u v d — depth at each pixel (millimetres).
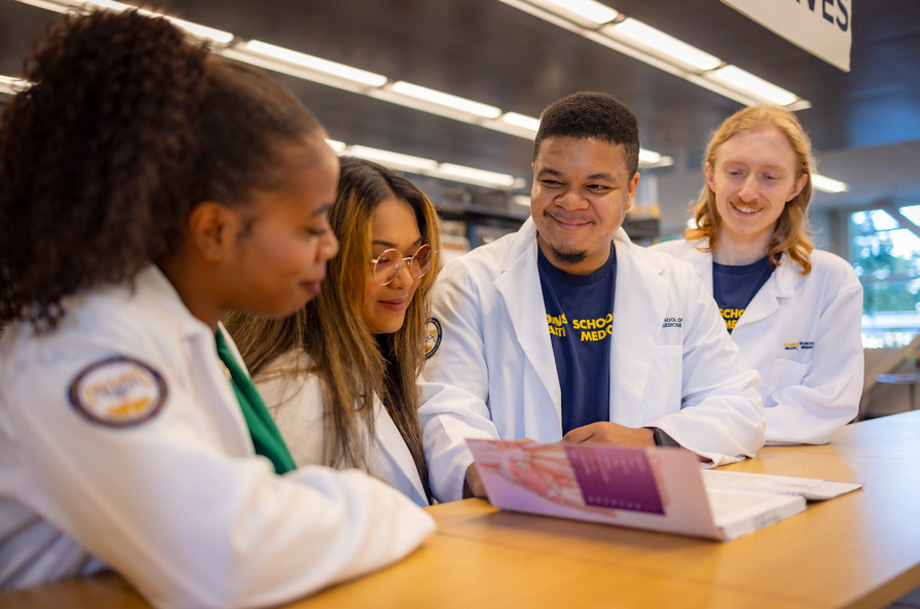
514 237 1858
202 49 868
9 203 796
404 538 885
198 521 711
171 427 750
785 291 2213
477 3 4434
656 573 837
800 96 6457
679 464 908
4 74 5418
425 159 8938
